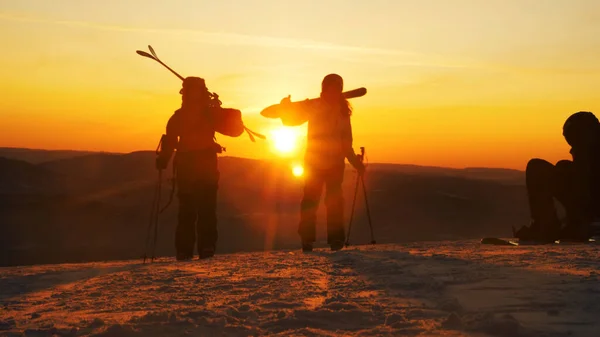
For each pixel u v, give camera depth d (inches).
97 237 2121.1
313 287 214.2
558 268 234.7
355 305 177.0
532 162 382.9
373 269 251.1
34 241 2108.8
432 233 2112.5
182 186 385.4
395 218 2361.0
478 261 263.3
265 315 172.1
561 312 160.9
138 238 2091.5
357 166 411.5
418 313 167.0
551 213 380.2
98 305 198.5
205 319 165.9
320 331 152.2
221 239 1916.8
